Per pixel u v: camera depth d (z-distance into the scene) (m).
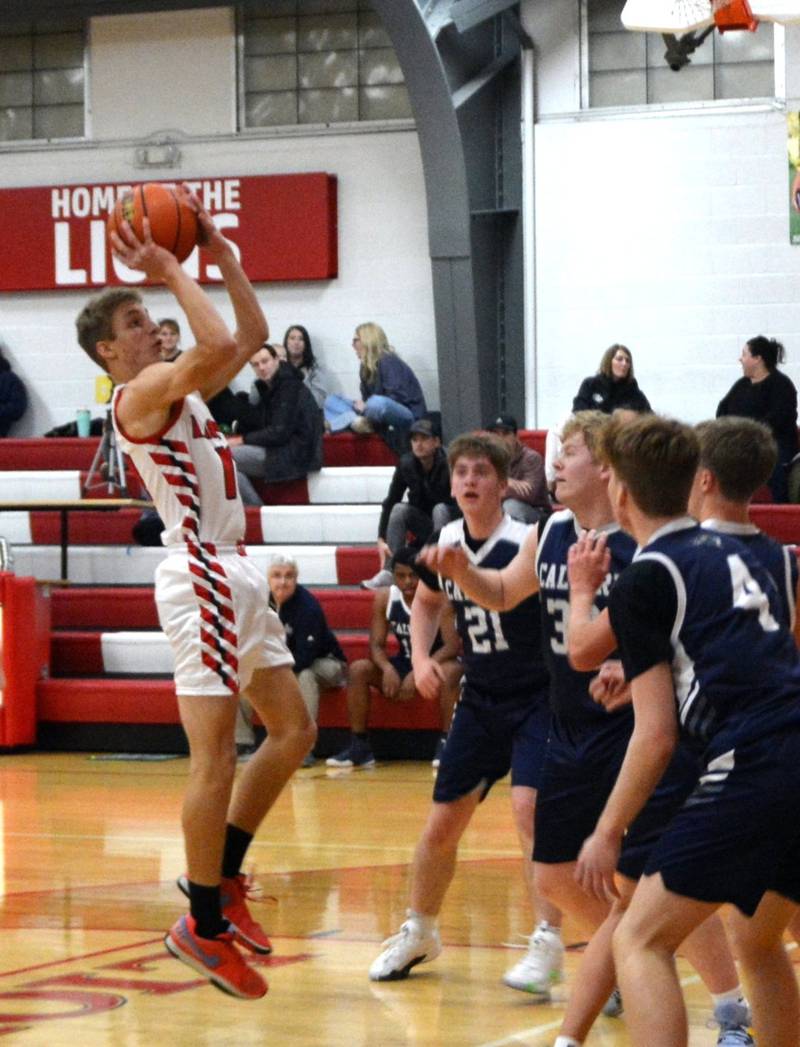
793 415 17.66
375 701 15.52
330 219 21.61
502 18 20.55
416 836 10.96
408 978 6.95
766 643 4.46
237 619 6.18
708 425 5.21
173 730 16.12
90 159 22.38
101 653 16.94
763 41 20.22
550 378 20.75
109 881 9.34
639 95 20.61
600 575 5.34
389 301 21.56
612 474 4.83
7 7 21.17
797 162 20.02
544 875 5.90
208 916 6.00
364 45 21.72
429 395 21.47
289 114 21.94
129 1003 6.51
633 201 20.50
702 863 4.30
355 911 8.44
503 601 6.40
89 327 6.30
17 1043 5.88
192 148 22.08
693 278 20.34
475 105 20.61
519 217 21.00
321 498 19.62
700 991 6.74
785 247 20.11
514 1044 5.81
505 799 13.24
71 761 15.53
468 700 6.93
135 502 17.03
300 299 21.81
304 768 14.93
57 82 22.58
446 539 7.16
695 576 4.49
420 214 21.48
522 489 16.39
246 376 21.34
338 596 17.03
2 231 22.38
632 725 5.74
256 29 21.98
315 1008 6.41
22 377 22.53
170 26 22.17
